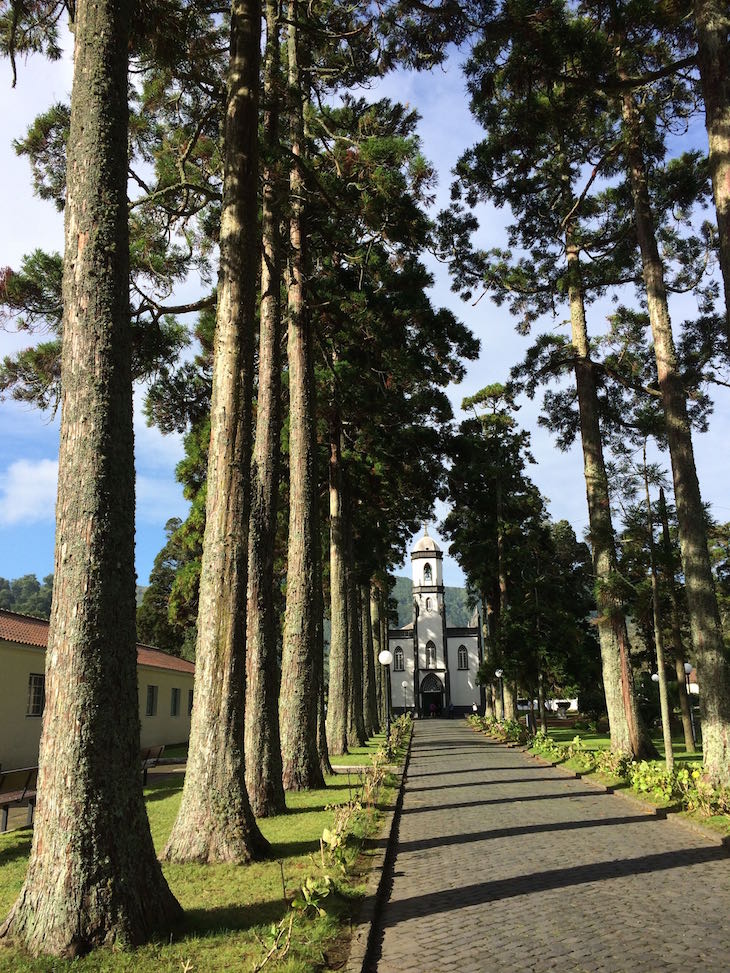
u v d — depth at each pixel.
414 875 7.27
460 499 28.47
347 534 25.42
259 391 12.11
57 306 12.34
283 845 8.24
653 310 13.64
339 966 4.42
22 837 10.08
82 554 5.06
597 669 30.45
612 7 11.62
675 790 11.40
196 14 10.01
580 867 7.38
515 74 11.72
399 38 11.52
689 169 14.57
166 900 5.07
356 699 26.78
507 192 16.91
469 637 72.44
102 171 5.63
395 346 17.70
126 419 5.45
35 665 19.45
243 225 8.64
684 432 12.77
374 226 13.25
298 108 12.78
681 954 4.74
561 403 20.70
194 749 7.82
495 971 4.51
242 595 8.17
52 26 8.56
